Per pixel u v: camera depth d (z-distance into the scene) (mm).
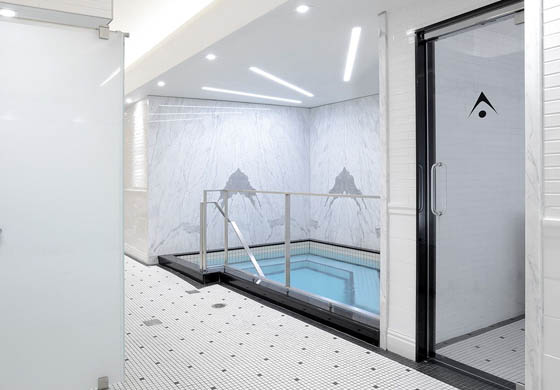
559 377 2008
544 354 2061
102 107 2533
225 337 3609
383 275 3344
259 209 7535
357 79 5586
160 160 6621
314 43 4051
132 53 6477
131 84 6301
